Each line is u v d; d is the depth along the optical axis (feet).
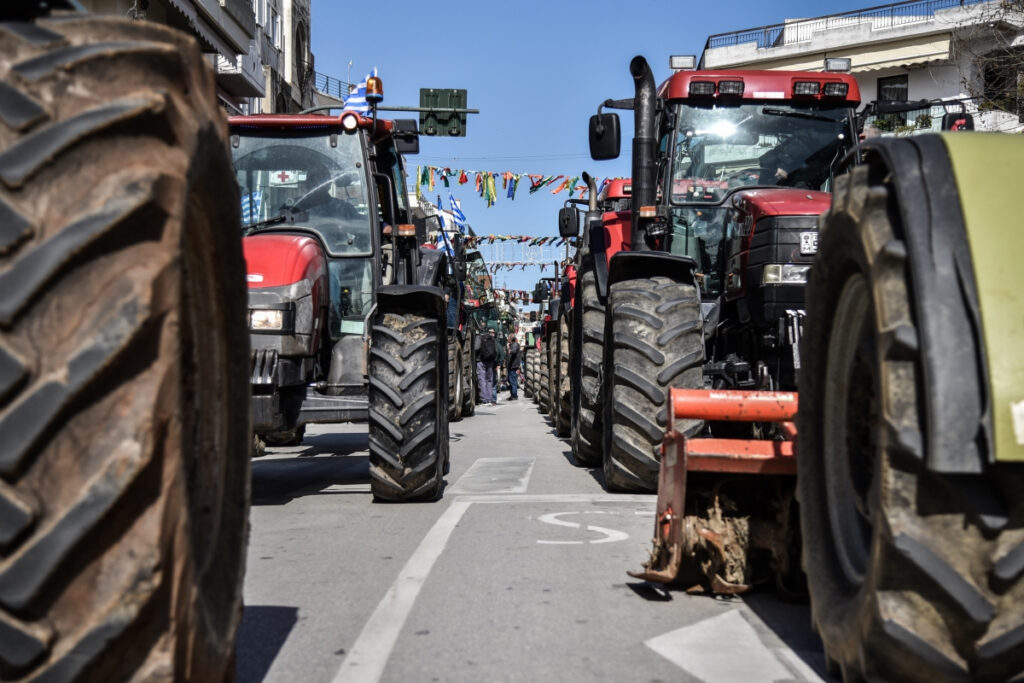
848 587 9.10
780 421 13.26
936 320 7.47
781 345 18.67
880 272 8.02
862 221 8.58
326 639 11.46
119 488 6.01
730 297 21.09
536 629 11.80
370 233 24.13
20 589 5.88
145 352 6.25
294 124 24.41
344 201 24.31
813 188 24.29
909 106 24.31
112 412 6.12
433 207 113.60
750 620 12.09
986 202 7.80
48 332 6.08
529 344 103.96
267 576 14.74
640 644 11.14
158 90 6.75
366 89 24.40
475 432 45.14
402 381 21.49
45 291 6.08
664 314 21.11
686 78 24.47
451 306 51.11
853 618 8.43
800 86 24.29
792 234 18.88
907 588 7.72
